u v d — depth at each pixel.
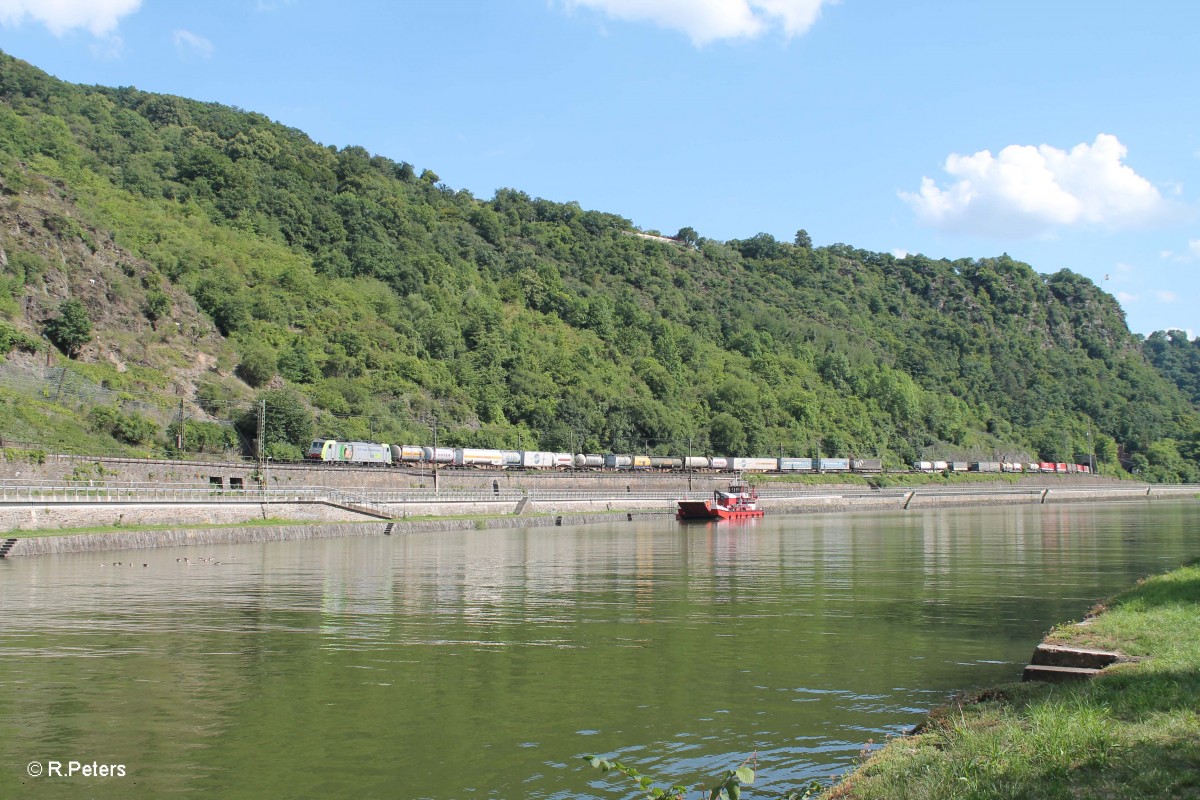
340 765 18.02
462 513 96.50
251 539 69.25
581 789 16.73
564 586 43.31
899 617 33.94
